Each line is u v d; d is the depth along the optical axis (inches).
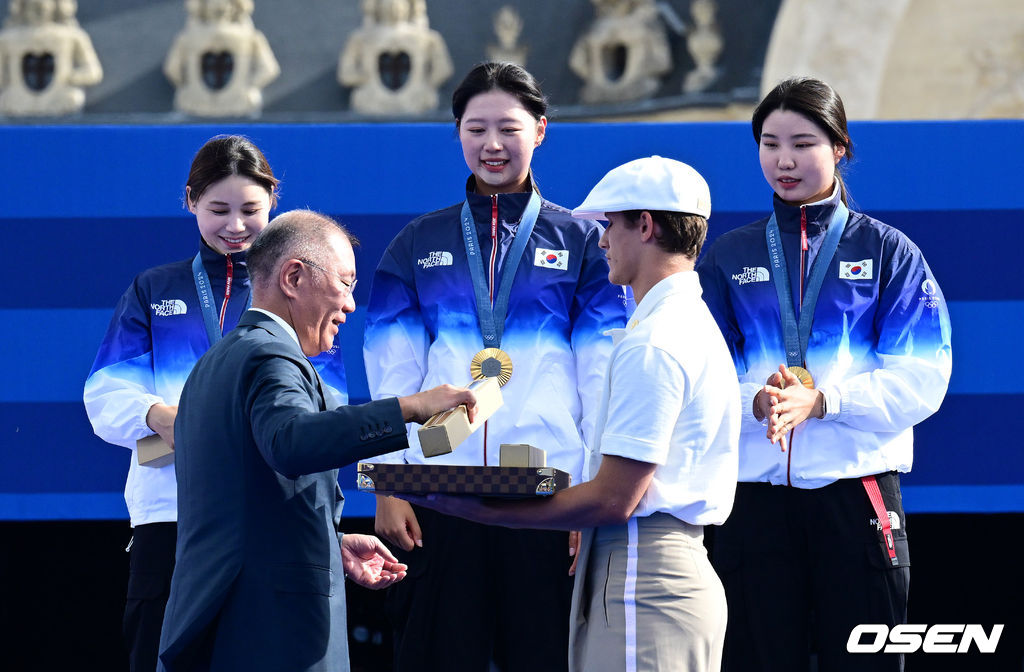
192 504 298.7
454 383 395.5
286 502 295.4
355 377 451.8
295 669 286.5
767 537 394.0
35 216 446.3
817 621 391.9
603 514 293.3
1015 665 530.6
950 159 443.8
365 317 450.9
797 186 406.6
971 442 442.9
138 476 410.6
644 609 296.4
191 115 2336.4
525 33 2370.8
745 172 449.7
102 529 550.6
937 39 2033.7
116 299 447.2
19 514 444.8
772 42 2144.4
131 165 448.1
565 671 386.6
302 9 2396.7
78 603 548.1
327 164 450.3
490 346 398.9
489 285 403.9
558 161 450.6
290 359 296.4
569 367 401.1
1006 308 443.5
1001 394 442.9
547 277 401.7
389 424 279.6
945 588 540.7
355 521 534.6
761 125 416.5
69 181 447.2
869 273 403.9
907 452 402.3
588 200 318.3
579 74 2343.8
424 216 420.8
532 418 391.2
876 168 443.8
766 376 402.9
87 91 2357.3
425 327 412.2
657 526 301.3
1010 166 443.5
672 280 309.7
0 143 446.3
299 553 294.0
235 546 289.1
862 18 2070.6
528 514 296.7
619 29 2306.8
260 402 285.3
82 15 2390.5
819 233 408.5
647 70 2299.5
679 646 295.0
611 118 2309.3
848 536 388.5
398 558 401.4
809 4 2108.8
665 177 310.2
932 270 444.1
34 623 543.2
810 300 403.2
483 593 389.1
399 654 394.6
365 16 2342.5
